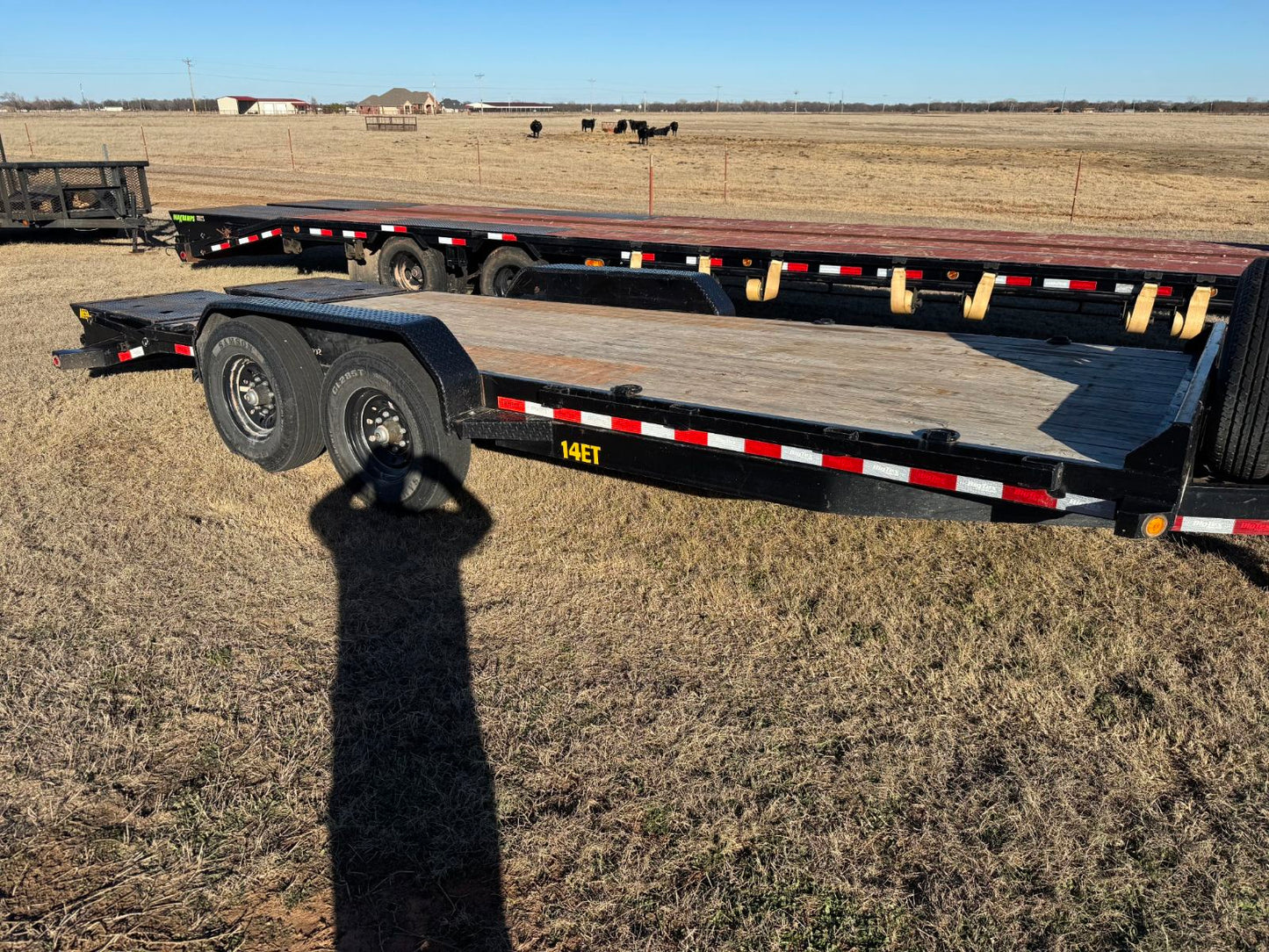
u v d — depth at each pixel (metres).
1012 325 9.45
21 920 2.32
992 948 2.24
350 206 13.77
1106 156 37.69
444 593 3.98
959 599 3.92
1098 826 2.62
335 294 6.56
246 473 5.34
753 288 8.12
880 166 33.16
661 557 4.31
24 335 8.61
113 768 2.88
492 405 4.43
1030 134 60.06
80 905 2.38
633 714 3.14
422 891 2.43
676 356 4.89
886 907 2.37
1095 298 7.16
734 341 5.29
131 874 2.48
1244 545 4.40
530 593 3.97
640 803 2.73
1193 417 2.90
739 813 2.71
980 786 2.78
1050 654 3.49
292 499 4.97
